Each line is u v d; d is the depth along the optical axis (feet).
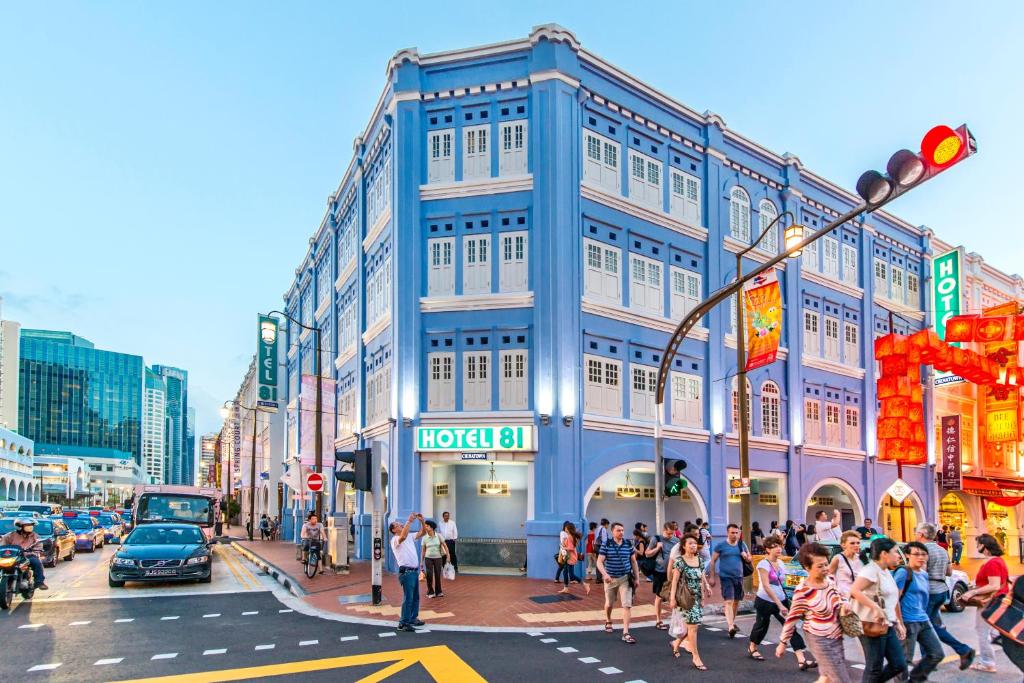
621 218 73.26
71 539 87.56
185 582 61.41
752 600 49.52
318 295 119.75
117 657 33.65
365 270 87.10
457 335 69.15
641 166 76.54
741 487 55.01
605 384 70.23
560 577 62.54
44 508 128.98
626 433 70.69
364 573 64.95
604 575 38.73
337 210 105.91
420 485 67.36
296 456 127.85
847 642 38.47
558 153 68.13
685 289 78.79
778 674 31.19
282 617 43.98
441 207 70.79
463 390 68.49
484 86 70.95
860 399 97.50
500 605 48.26
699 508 76.13
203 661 32.86
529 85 70.08
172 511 98.99
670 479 49.39
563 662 32.94
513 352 68.03
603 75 73.20
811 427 89.92
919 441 92.73
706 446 77.97
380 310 79.77
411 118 71.92
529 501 65.31
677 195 79.66
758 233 86.99
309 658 33.37
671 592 33.55
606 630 40.01
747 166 86.38
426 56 72.18
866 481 95.40
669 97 78.54
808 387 90.38
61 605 48.65
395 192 71.92
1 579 46.47
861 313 99.14
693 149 81.76
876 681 24.68
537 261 67.56
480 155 70.85
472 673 30.78
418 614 41.88
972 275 114.73
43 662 32.78
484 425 66.59
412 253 70.28
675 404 76.07
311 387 79.36
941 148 28.86
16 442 440.45
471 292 69.41
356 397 86.58
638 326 73.26
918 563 27.37
